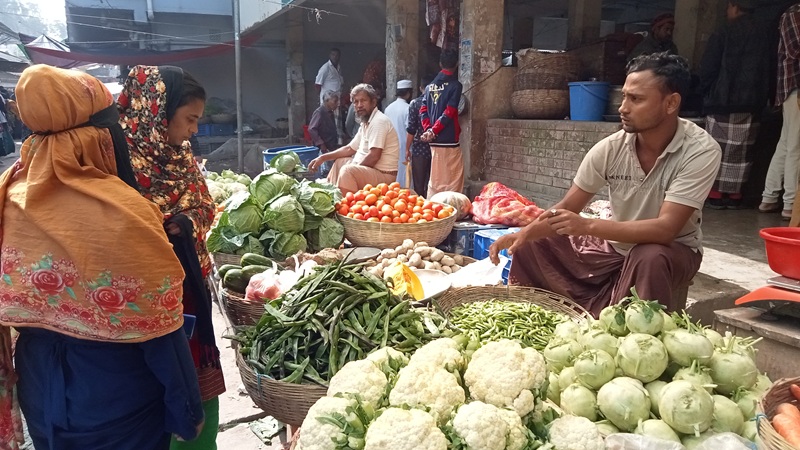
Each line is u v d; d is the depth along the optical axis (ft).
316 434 5.44
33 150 5.00
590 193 10.64
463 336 7.48
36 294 5.01
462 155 23.95
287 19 48.03
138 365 5.43
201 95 7.40
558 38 53.72
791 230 9.25
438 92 21.22
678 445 5.71
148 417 5.67
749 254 14.16
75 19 49.60
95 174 5.05
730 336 6.92
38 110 4.77
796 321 9.25
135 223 4.90
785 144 17.39
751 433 6.08
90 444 5.40
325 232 14.47
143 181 7.13
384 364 6.52
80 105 4.95
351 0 38.99
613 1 44.47
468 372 6.19
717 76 19.16
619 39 25.11
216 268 13.83
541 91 23.65
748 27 18.08
